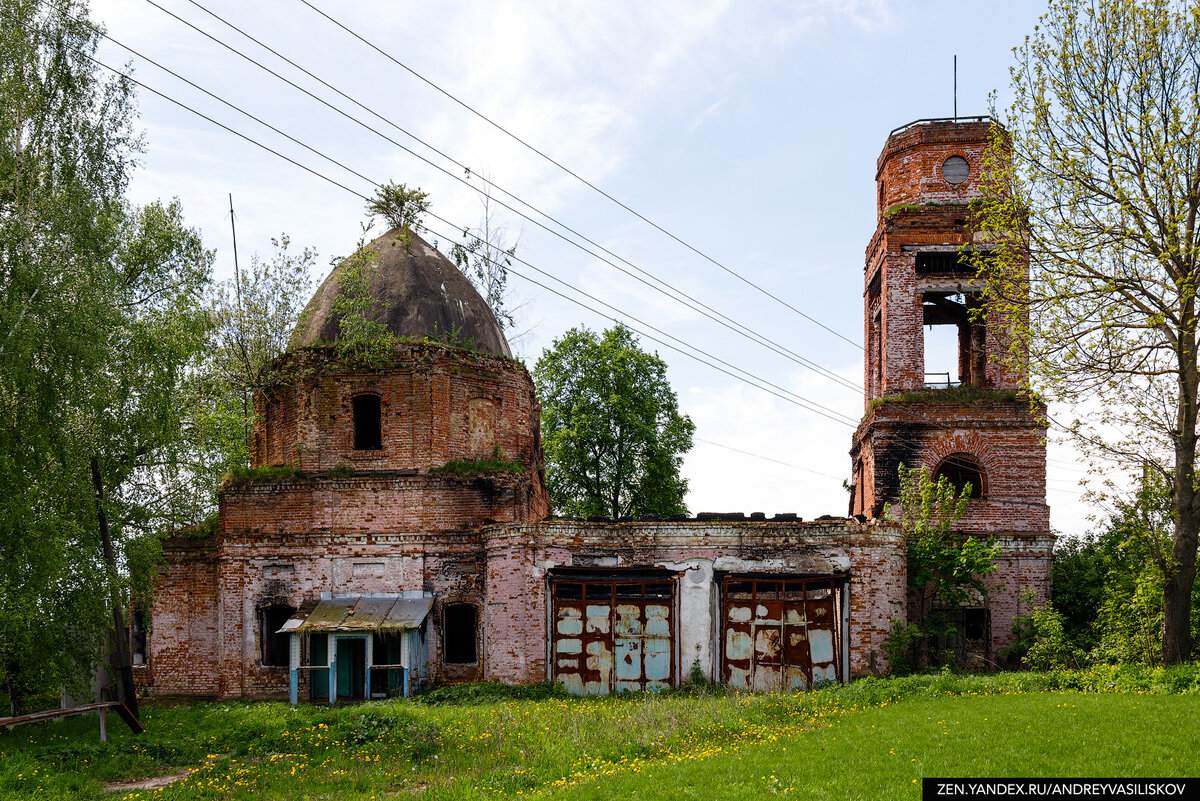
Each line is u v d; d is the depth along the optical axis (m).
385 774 17.09
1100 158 23.44
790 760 15.41
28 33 23.67
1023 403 31.03
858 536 26.50
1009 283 24.88
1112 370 23.39
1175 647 23.33
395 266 31.66
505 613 26.84
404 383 29.52
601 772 15.81
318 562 28.31
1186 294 22.31
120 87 24.62
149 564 23.78
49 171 23.06
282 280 35.41
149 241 25.20
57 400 22.09
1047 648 26.70
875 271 34.25
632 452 43.41
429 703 25.05
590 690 26.41
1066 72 23.59
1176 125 22.11
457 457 29.94
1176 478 23.61
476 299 33.25
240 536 28.75
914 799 12.95
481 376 30.92
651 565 27.00
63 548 21.16
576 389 43.41
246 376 33.00
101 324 22.47
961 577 28.20
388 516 28.56
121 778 18.39
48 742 20.55
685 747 17.56
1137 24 22.83
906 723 17.89
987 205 25.67
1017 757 14.77
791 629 26.48
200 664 29.12
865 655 25.94
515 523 27.06
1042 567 30.08
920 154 32.59
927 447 31.27
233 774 17.42
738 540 27.06
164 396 23.58
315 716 21.77
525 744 18.66
